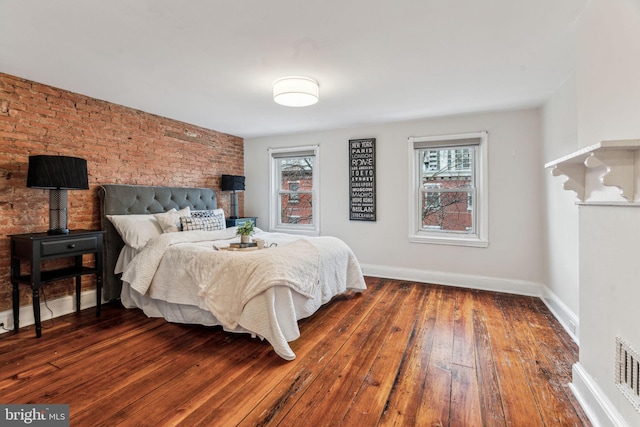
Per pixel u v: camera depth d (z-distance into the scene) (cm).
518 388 190
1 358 224
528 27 198
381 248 460
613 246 147
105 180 347
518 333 268
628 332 135
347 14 184
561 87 294
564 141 288
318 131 499
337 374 206
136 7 176
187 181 450
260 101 348
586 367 174
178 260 290
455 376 203
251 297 241
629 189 129
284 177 545
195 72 268
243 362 221
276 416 166
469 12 182
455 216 426
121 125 363
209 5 175
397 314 313
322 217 499
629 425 133
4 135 270
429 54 236
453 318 303
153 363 219
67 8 176
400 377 202
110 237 338
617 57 143
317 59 244
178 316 287
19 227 280
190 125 454
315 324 288
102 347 243
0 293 268
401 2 173
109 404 174
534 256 375
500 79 284
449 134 414
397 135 445
